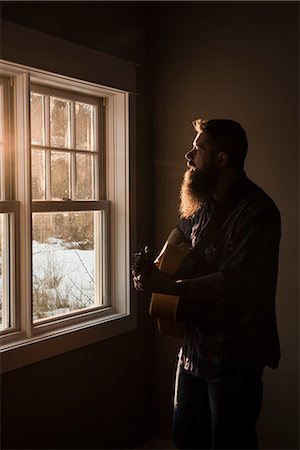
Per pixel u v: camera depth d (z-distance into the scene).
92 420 3.03
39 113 2.82
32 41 2.59
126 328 3.23
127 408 3.30
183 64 3.41
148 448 3.44
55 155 2.90
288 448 3.18
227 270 2.15
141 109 3.38
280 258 3.18
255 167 3.24
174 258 2.38
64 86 2.92
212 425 2.27
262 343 2.22
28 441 2.63
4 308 2.62
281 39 3.16
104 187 3.26
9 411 2.53
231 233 2.23
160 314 2.34
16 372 2.56
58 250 2.94
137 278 2.19
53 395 2.77
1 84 2.59
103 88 3.08
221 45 3.31
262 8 3.21
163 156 3.45
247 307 2.19
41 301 2.84
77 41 2.88
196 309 2.28
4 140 2.59
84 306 3.12
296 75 3.13
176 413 2.47
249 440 2.23
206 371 2.25
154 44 3.45
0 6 2.45
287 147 3.16
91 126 3.17
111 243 3.28
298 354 3.15
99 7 3.04
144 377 3.44
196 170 2.38
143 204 3.41
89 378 3.00
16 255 2.62
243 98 3.26
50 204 2.82
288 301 3.17
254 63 3.23
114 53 3.15
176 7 3.41
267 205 2.23
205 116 3.35
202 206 2.43
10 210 2.58
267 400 3.22
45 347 2.68
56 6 2.75
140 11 3.38
